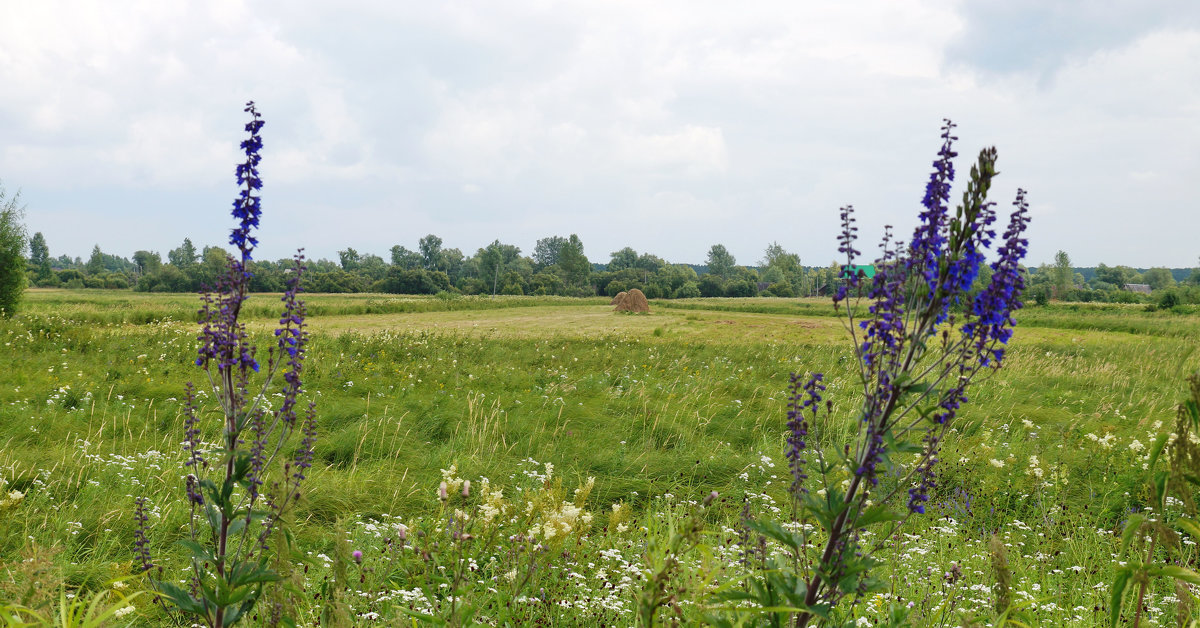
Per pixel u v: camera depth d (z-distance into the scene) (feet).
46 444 26.50
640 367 54.29
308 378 39.96
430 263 508.94
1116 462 25.80
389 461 26.84
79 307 122.62
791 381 9.81
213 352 8.75
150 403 32.53
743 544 13.04
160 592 9.08
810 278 456.45
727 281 453.99
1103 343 78.59
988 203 7.50
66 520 18.15
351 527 19.45
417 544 14.70
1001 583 10.57
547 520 14.24
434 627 10.35
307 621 11.80
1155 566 7.47
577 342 73.00
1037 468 23.34
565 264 432.66
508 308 184.96
